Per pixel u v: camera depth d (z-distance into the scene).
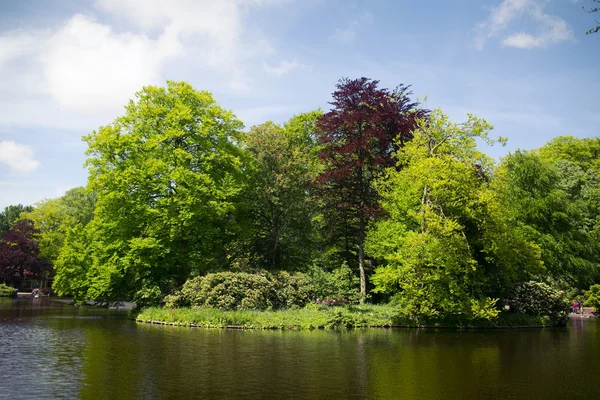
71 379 11.27
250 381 11.26
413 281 24.38
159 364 13.23
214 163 31.58
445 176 23.84
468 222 26.97
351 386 10.95
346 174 31.34
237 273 27.00
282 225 34.12
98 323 25.22
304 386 10.85
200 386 10.68
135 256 28.67
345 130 32.78
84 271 39.38
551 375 12.70
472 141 25.62
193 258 30.25
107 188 29.39
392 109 32.03
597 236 39.97
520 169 36.41
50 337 18.92
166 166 29.14
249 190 32.78
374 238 29.42
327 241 34.62
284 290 27.72
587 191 46.03
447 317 26.06
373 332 22.41
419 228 28.14
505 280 28.66
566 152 55.41
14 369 12.42
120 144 29.38
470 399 10.08
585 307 41.53
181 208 28.64
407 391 10.62
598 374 12.88
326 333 21.50
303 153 34.97
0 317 29.06
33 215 72.12
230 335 19.98
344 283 28.94
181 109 30.06
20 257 66.31
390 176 31.33
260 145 32.81
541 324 28.23
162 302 29.55
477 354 16.19
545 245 33.91
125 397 9.68
